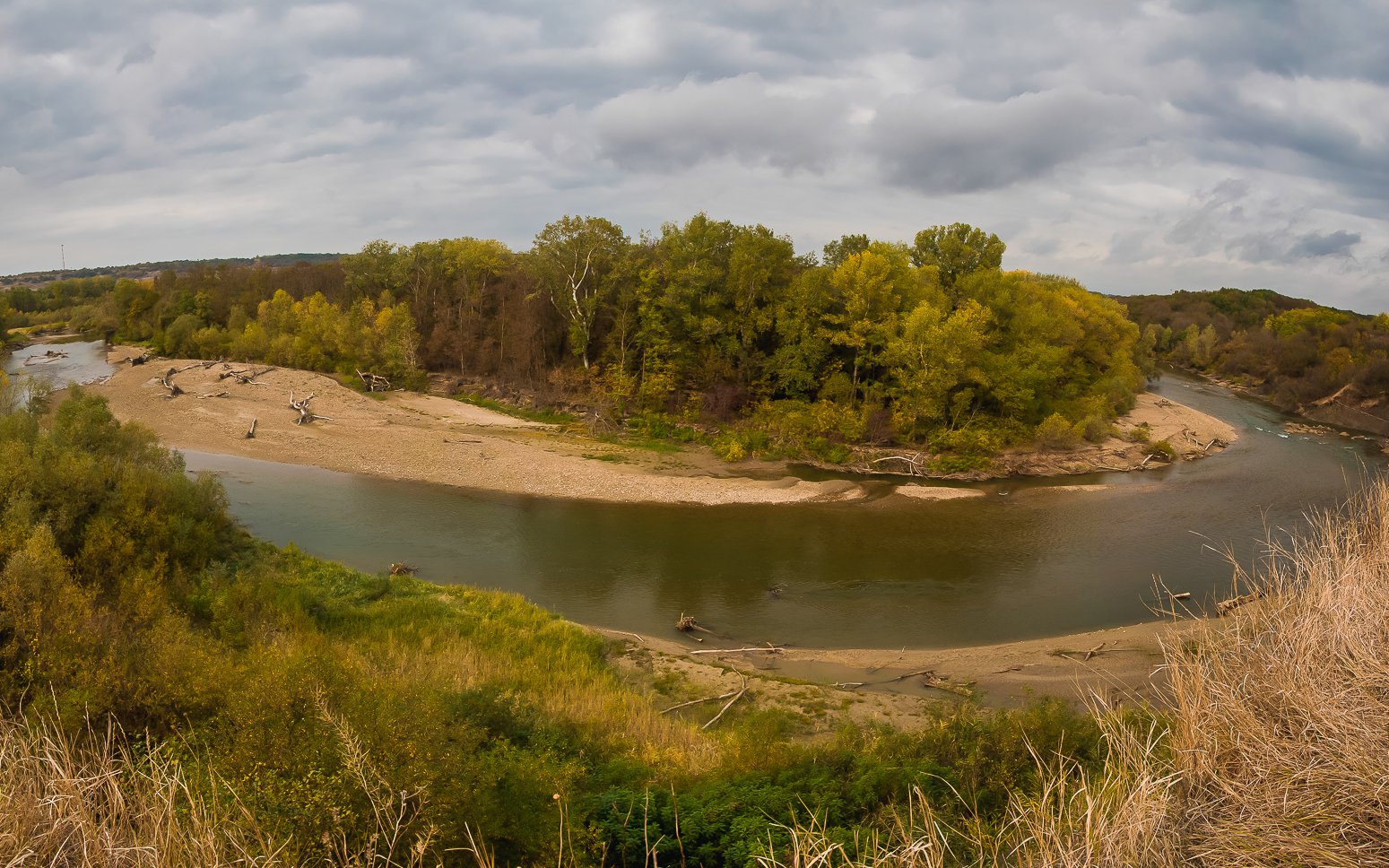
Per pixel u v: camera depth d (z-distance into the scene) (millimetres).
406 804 7941
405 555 31156
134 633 15266
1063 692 20672
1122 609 27547
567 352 64812
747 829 10133
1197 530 36500
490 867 7805
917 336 49625
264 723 8898
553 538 33844
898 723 18547
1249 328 98438
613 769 12953
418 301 75625
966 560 32469
